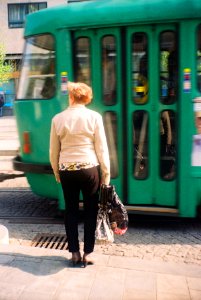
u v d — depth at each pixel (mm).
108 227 5395
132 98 7285
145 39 7098
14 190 11023
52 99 7645
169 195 7340
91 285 4996
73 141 5207
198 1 6789
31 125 8000
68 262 5645
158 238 7168
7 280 5125
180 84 6996
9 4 39406
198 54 6945
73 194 5430
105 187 5305
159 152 7293
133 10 6996
